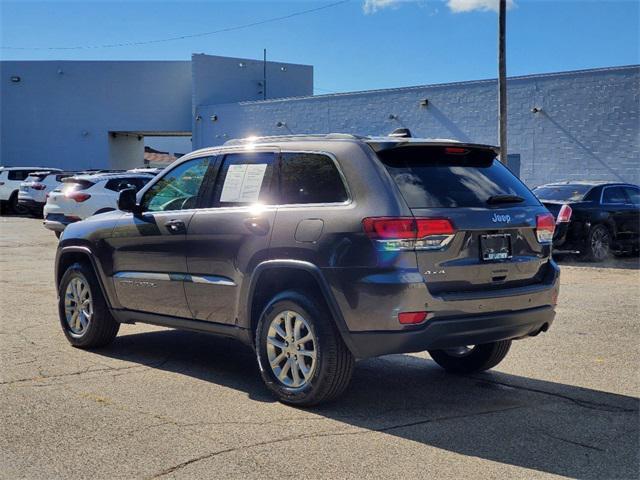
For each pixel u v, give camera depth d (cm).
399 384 615
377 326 496
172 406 544
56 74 4562
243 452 451
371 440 475
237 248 577
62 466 429
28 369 649
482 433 491
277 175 575
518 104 2659
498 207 543
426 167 538
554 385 610
